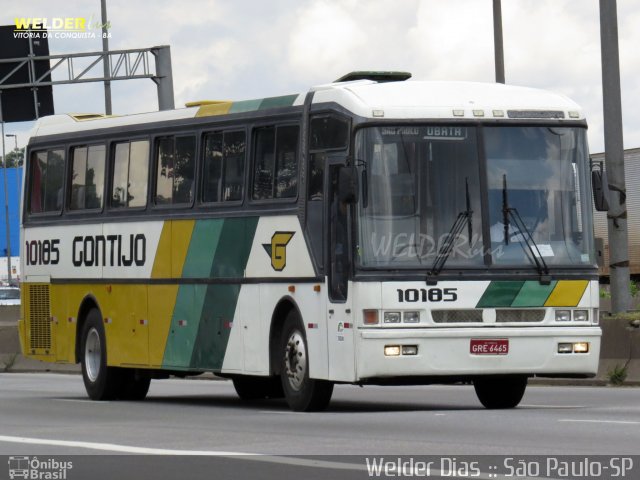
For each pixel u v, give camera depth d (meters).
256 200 29.36
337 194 26.67
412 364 25.72
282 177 28.61
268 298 28.78
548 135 27.00
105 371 34.53
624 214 37.44
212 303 30.73
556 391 34.19
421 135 26.41
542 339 26.25
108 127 34.81
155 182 33.00
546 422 22.83
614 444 18.94
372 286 25.80
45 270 37.06
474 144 26.59
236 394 37.69
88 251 35.31
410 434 21.05
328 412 27.30
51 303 36.84
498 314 26.16
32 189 37.78
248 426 23.52
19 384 43.59
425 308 25.89
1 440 21.20
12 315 69.62
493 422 23.05
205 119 31.31
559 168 26.94
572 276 26.52
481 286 26.06
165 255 32.44
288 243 28.19
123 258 33.97
